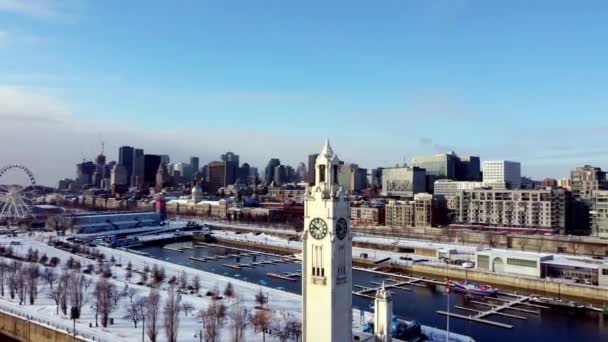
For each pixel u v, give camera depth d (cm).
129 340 16738
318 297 11169
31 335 18488
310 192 11331
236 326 16550
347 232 11538
